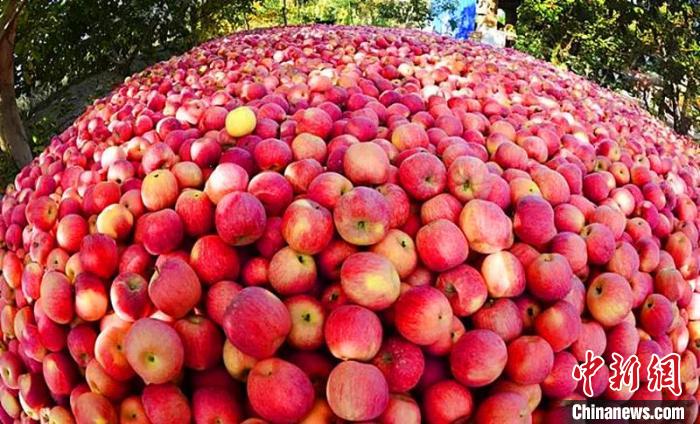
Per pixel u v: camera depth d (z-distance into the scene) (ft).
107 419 2.50
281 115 3.36
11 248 3.63
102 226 2.81
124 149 3.37
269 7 19.25
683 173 4.36
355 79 4.01
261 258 2.53
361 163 2.71
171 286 2.39
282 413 2.17
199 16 12.16
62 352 2.84
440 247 2.46
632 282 2.92
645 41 11.31
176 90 4.33
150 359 2.31
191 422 2.40
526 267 2.59
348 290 2.36
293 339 2.35
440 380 2.39
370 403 2.13
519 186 2.90
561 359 2.53
